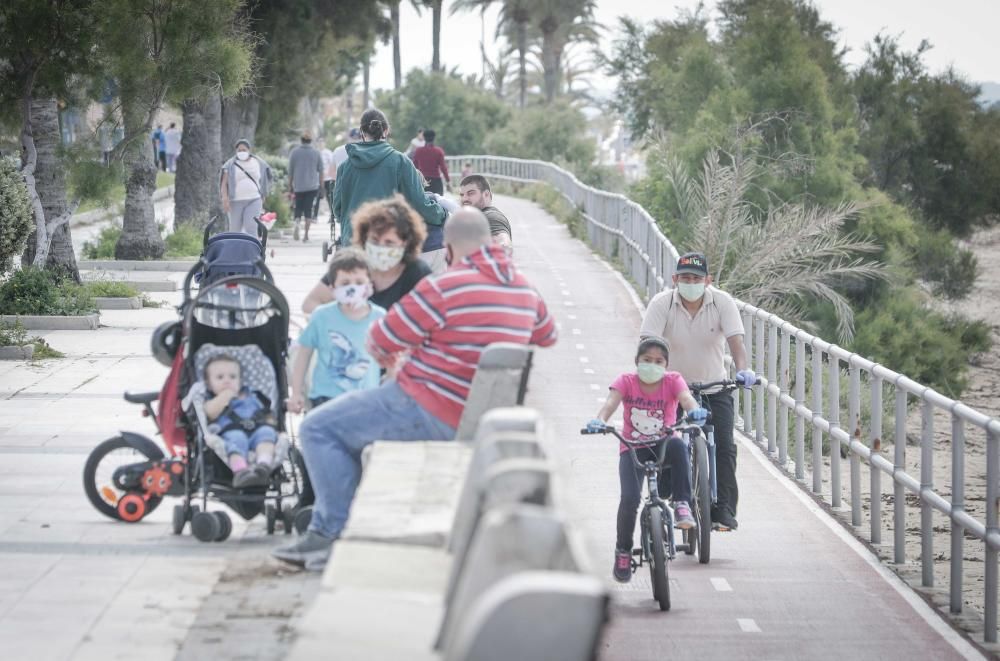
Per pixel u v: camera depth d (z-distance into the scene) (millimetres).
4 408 28062
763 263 48812
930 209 100062
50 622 13805
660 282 45750
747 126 76312
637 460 19109
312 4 76625
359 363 17125
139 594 14805
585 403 33406
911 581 20797
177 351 18250
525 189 118188
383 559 10430
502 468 7598
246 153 50156
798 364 28328
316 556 15188
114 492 19281
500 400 13625
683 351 21547
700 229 50250
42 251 41750
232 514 19891
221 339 18141
